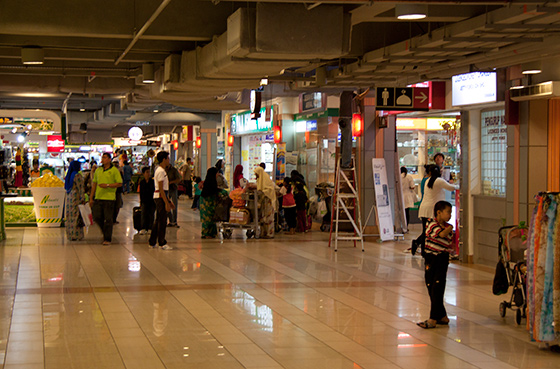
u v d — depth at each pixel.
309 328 6.66
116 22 9.52
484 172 11.33
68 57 12.84
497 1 6.21
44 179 16.30
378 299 8.10
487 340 6.31
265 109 21.69
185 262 10.90
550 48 8.22
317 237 14.84
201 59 10.14
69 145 42.69
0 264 10.48
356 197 12.89
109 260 11.01
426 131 18.23
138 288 8.62
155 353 5.70
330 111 17.06
